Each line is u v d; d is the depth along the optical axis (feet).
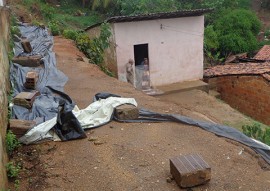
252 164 19.49
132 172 18.33
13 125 20.66
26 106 24.32
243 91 44.96
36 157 19.62
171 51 46.29
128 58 44.70
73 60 41.34
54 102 26.05
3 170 16.08
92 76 36.19
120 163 19.17
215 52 73.10
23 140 20.67
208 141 21.83
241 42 71.72
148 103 29.19
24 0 73.31
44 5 83.05
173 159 17.84
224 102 45.27
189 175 16.71
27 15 65.16
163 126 23.85
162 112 27.17
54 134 21.85
